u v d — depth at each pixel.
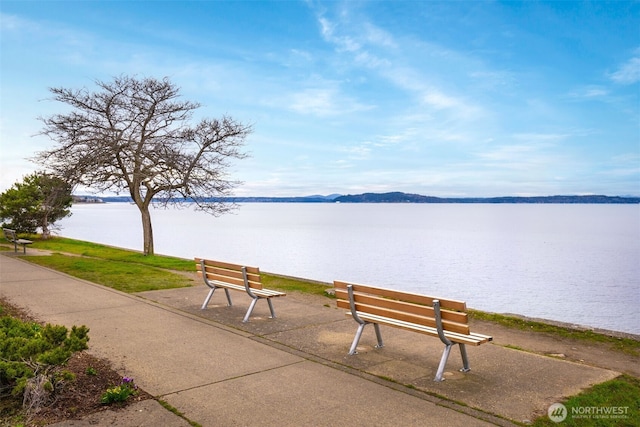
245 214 193.88
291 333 7.38
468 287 23.23
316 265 30.67
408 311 5.91
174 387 5.17
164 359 6.10
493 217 164.62
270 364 5.93
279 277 13.78
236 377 5.48
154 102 19.80
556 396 4.99
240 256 34.84
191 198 20.75
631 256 38.88
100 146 19.27
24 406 4.58
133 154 19.61
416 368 5.83
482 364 6.01
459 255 38.84
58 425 4.26
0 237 28.08
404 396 4.97
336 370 5.73
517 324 8.41
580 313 17.75
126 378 5.07
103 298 10.12
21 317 8.35
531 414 4.56
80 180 19.73
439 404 4.78
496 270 29.67
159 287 11.56
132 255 20.03
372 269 29.30
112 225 87.38
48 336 5.01
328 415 4.52
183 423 4.34
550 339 7.48
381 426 4.30
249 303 9.71
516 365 5.98
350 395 4.99
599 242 54.59
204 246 43.31
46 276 13.19
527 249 45.00
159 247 40.88
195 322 8.06
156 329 7.59
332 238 57.81
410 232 73.38
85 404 4.70
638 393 5.08
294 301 10.03
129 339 7.00
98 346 6.62
